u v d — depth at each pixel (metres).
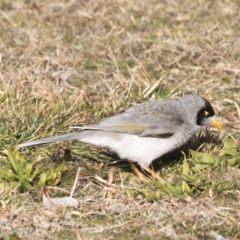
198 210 10.88
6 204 10.98
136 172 11.98
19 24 17.94
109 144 11.77
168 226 10.52
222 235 10.40
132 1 19.09
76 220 10.70
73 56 16.34
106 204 11.08
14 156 11.73
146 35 17.41
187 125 12.02
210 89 14.90
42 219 10.66
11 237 10.23
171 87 15.09
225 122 13.73
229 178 11.77
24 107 13.52
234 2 19.08
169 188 11.36
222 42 16.80
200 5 18.98
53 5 18.94
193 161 12.25
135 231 10.45
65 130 13.05
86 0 19.16
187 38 17.14
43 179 11.43
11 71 15.35
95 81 15.24
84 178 11.81
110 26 18.02
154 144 11.78
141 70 15.42
